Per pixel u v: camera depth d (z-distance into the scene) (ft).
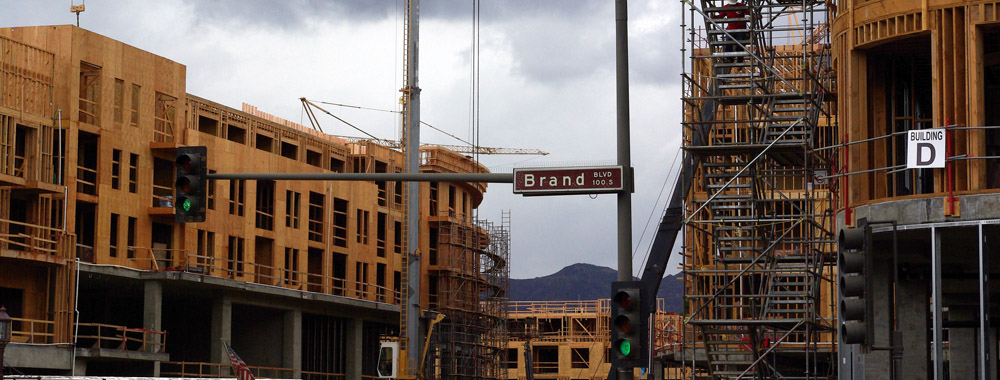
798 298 154.20
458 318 318.65
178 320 272.10
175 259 235.61
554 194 82.69
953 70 110.63
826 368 220.02
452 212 328.08
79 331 256.32
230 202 255.91
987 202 107.55
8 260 197.57
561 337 476.13
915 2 113.09
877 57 121.60
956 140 110.22
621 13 83.56
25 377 158.20
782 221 140.36
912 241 118.52
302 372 274.98
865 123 118.93
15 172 203.92
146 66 233.35
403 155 321.73
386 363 265.54
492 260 345.72
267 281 264.72
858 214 116.67
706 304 142.82
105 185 220.23
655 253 165.07
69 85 212.02
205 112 251.19
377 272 312.29
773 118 139.85
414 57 283.18
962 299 150.92
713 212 149.89
